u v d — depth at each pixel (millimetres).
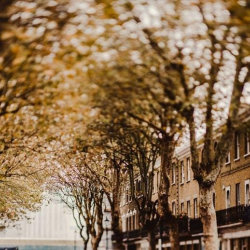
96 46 21453
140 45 23438
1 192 51750
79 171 50750
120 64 24609
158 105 28125
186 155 56812
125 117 30125
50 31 18984
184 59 24484
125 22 20422
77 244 106812
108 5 18141
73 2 17875
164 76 25531
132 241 75562
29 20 17812
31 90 23594
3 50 17938
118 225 45062
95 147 37094
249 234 39406
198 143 28734
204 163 28703
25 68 21047
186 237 55469
